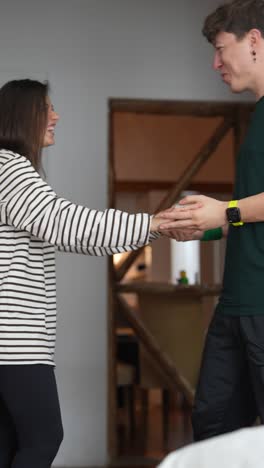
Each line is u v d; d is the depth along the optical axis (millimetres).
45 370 1859
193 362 4148
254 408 2164
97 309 3871
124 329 5613
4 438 1985
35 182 1870
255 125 1983
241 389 2109
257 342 1929
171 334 4172
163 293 4156
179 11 4086
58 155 3934
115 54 4023
